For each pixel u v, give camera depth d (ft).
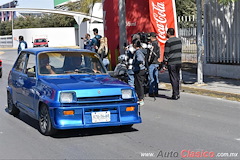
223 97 40.60
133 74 39.19
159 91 45.42
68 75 28.02
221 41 53.36
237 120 30.22
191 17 67.62
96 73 29.19
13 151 22.38
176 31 46.39
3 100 40.55
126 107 25.35
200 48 46.98
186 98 40.73
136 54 36.40
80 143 23.91
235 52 51.39
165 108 35.45
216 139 24.66
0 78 62.34
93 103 24.67
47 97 24.99
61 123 23.98
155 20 45.78
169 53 39.04
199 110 34.35
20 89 29.84
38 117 26.48
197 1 46.19
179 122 29.66
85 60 29.45
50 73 27.84
